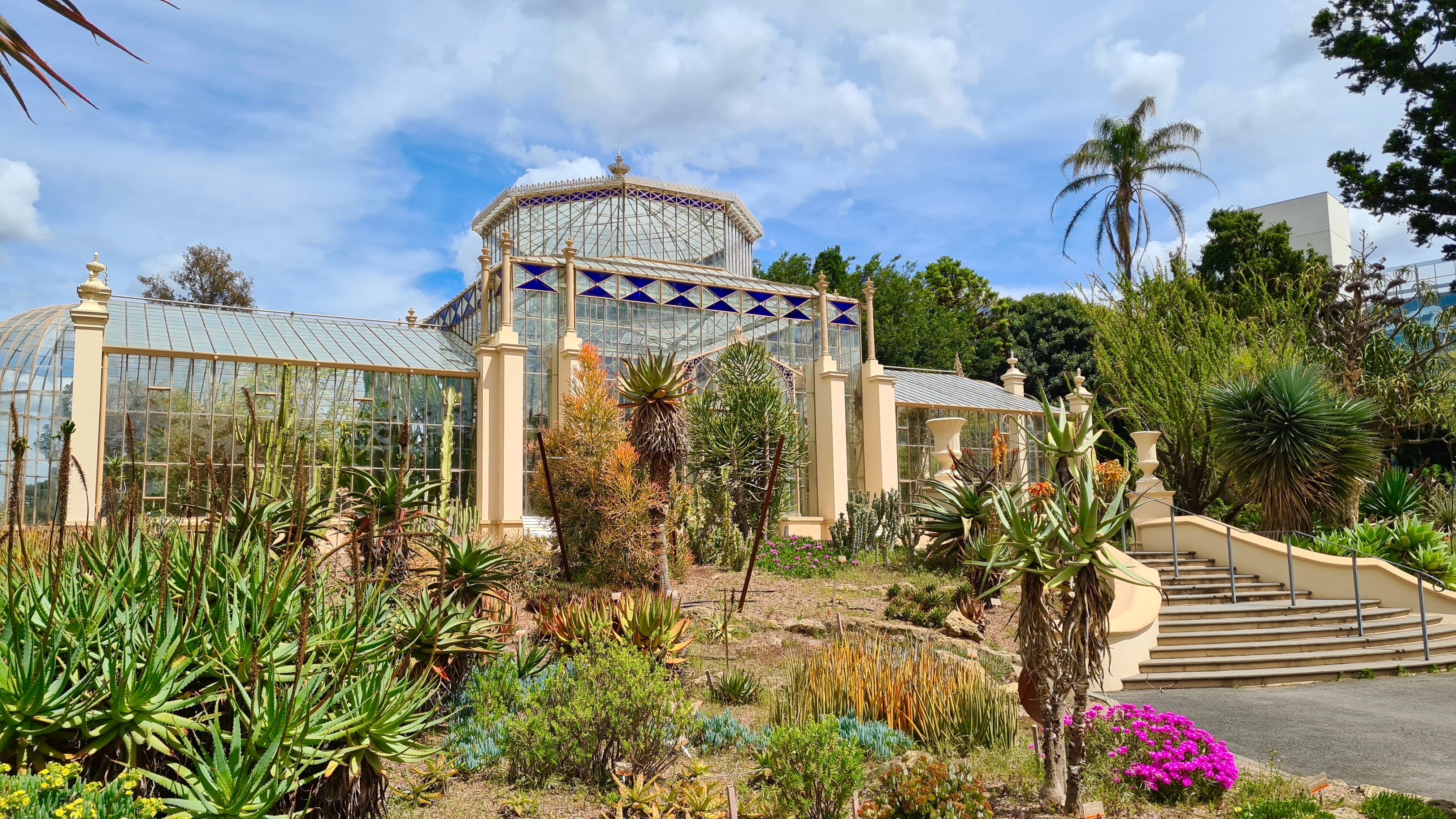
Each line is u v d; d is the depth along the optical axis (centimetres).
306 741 521
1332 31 3094
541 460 1428
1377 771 793
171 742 511
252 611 580
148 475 1858
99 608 548
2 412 1764
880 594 1587
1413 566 1705
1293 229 5341
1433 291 2884
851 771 616
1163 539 1827
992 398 3091
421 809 632
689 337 2458
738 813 615
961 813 597
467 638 830
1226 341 2536
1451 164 2761
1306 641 1345
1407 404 2514
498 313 2316
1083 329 4544
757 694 968
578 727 696
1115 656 1229
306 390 2055
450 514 1447
